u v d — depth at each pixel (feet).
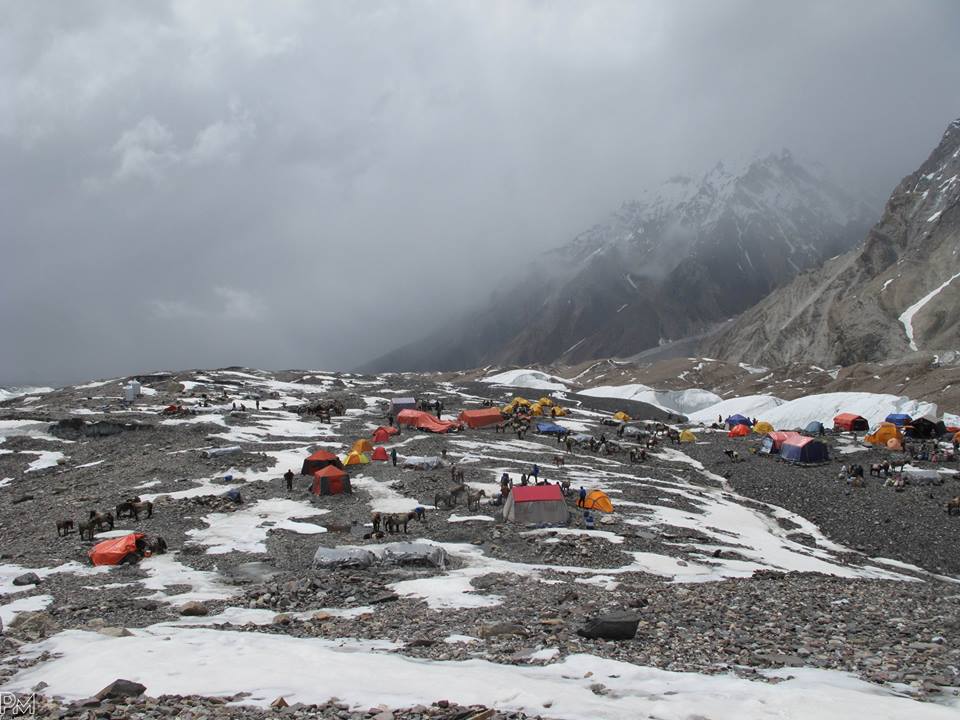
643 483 223.51
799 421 417.90
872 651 64.54
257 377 571.28
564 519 161.79
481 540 146.00
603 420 408.87
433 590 102.42
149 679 54.39
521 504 161.58
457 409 435.53
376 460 240.12
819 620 78.95
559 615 82.28
